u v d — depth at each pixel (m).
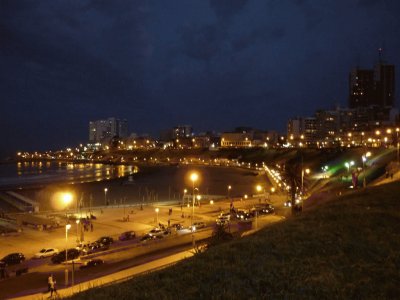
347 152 138.62
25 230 61.25
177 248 46.66
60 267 40.97
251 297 10.07
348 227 17.27
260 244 15.34
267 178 158.88
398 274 11.38
